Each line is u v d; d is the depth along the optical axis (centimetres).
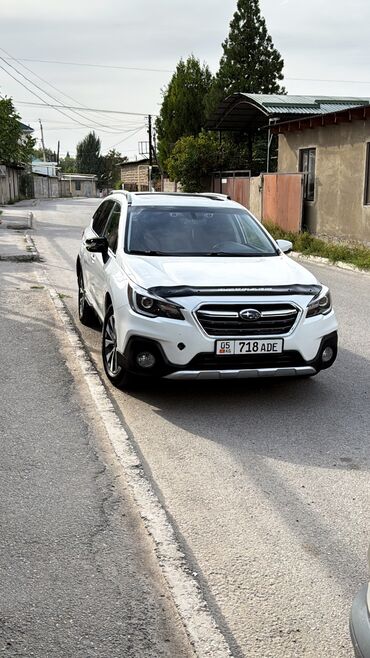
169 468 455
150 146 5472
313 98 2400
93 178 9600
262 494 419
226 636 290
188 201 730
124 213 698
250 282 564
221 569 338
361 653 205
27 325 853
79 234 2272
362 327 878
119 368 591
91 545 356
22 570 332
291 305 555
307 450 488
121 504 402
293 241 1806
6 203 4788
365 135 1600
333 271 1440
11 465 452
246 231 695
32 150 4341
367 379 657
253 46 3328
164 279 562
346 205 1705
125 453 468
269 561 346
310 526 381
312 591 322
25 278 1241
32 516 385
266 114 2238
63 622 296
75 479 433
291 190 1953
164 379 547
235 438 508
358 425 538
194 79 3672
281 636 291
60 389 611
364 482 438
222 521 385
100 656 276
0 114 3622
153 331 539
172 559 341
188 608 303
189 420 544
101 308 677
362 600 222
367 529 379
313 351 564
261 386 632
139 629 293
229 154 2978
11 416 543
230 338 538
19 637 285
